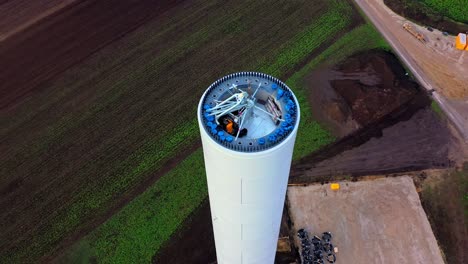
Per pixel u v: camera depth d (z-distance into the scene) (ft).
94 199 123.75
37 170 131.23
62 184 127.65
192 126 140.05
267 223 64.54
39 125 143.13
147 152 134.00
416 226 116.78
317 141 135.13
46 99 150.51
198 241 114.93
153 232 116.47
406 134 136.67
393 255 111.65
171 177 127.65
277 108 51.31
